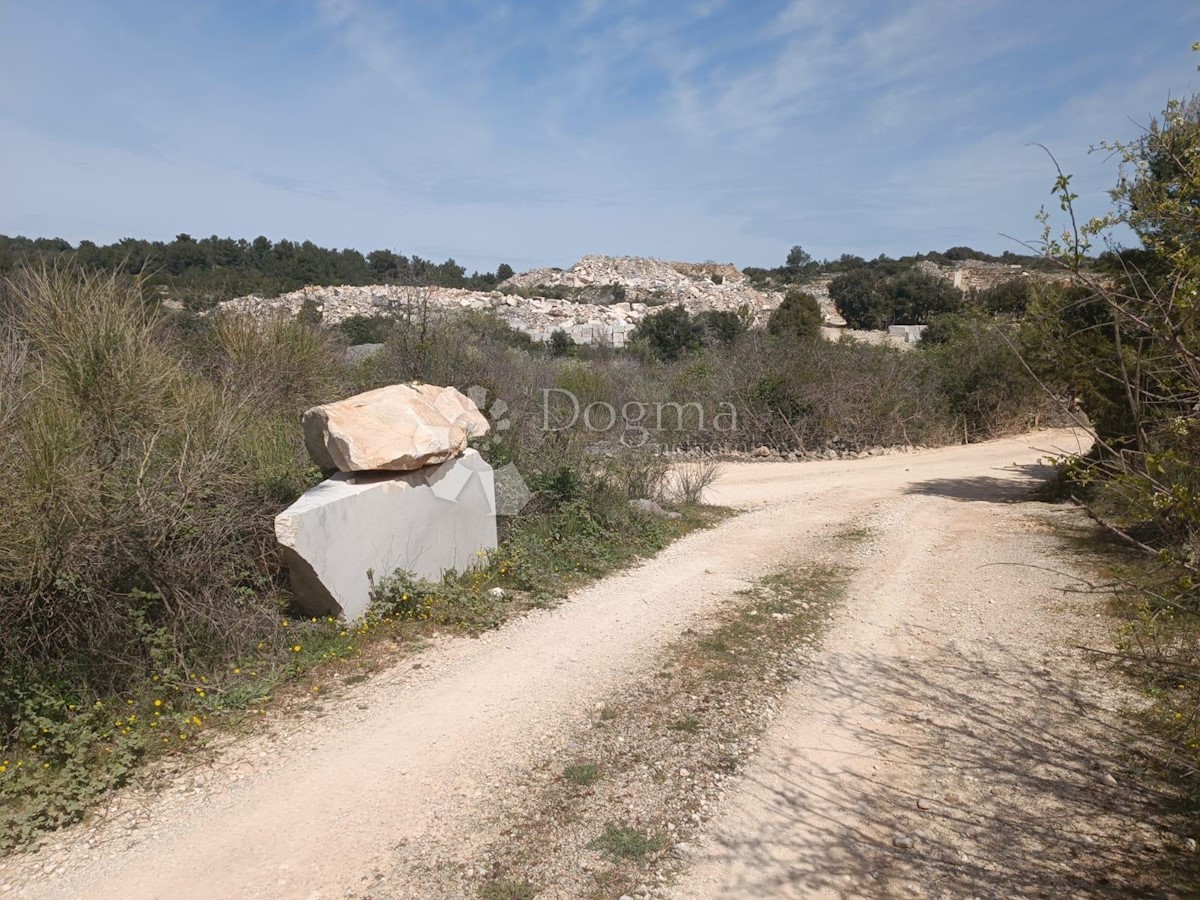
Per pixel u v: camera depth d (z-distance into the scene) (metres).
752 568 8.54
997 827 3.82
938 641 6.34
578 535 9.06
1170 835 3.71
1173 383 3.58
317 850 3.60
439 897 3.28
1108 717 4.91
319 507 6.01
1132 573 7.55
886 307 49.38
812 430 18.73
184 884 3.37
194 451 6.05
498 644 6.23
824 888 3.38
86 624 5.00
